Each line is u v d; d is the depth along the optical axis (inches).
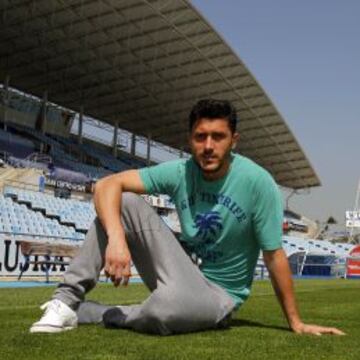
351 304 336.5
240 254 144.6
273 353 109.0
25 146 1526.8
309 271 1551.4
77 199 1272.1
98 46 1461.6
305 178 2267.5
